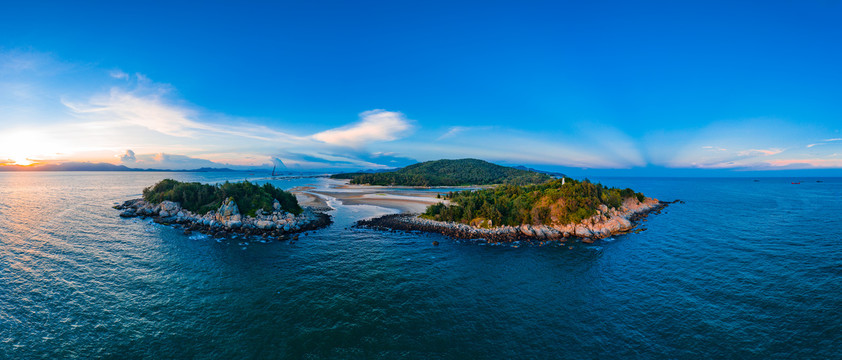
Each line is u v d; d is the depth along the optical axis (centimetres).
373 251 5109
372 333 2800
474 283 3869
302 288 3675
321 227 6806
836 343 2600
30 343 2581
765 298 3378
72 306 3155
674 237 6059
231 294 3497
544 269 4350
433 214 7588
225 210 6725
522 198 7262
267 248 5222
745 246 5334
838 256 4672
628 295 3525
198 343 2638
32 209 8619
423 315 3100
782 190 19512
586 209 6606
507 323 2969
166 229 6362
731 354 2517
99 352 2506
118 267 4203
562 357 2505
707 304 3284
